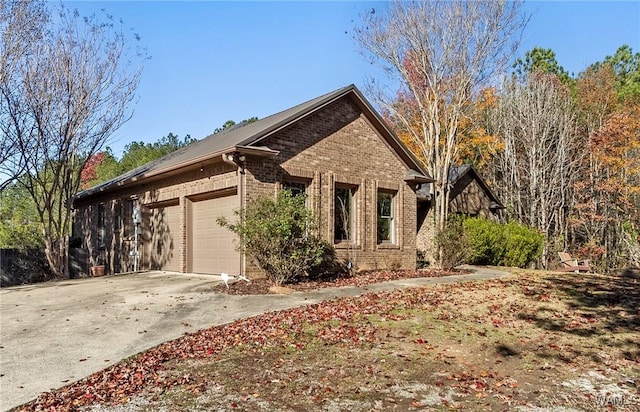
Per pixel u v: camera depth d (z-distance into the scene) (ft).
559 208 88.33
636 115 78.02
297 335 22.62
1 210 85.25
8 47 44.91
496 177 99.66
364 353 20.02
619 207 81.92
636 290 35.63
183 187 46.52
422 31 53.88
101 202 63.82
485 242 58.54
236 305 29.37
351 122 47.75
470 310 28.48
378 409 14.42
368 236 48.44
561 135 88.02
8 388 16.74
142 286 37.93
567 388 16.40
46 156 49.16
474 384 16.60
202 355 19.94
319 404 14.80
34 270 52.65
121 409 14.71
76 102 49.32
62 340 22.61
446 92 55.06
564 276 45.34
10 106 46.57
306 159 43.09
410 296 32.17
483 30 53.21
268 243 35.68
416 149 69.82
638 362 19.25
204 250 44.78
